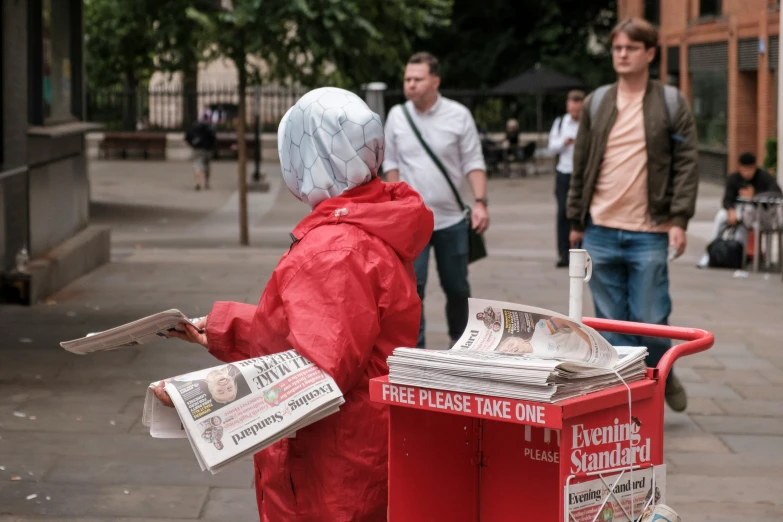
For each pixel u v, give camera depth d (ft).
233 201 75.77
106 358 23.52
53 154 34.68
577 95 39.88
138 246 47.78
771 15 70.33
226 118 117.70
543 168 107.86
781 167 53.21
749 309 31.96
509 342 8.33
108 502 14.71
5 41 29.43
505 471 8.98
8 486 15.24
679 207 17.87
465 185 22.54
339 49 48.80
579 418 7.82
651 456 8.48
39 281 30.53
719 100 85.51
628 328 9.53
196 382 7.56
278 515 8.68
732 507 15.05
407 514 8.51
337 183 8.54
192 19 48.83
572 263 9.18
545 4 131.64
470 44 135.64
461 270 21.56
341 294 7.91
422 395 8.02
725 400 21.07
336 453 8.40
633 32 17.88
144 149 114.11
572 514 7.81
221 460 7.38
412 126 21.25
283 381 7.69
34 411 19.22
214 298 31.91
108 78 113.39
